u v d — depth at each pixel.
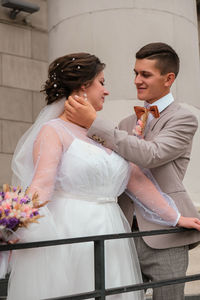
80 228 2.33
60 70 2.53
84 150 2.35
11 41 7.29
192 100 6.23
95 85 2.56
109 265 2.39
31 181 2.27
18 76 7.30
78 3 6.16
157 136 2.55
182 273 2.56
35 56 7.48
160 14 6.03
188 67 6.23
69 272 2.30
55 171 2.25
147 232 2.24
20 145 2.48
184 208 2.61
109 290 2.04
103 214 2.40
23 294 2.23
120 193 2.56
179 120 2.58
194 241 2.57
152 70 2.65
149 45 2.70
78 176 2.33
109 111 5.78
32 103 7.38
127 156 2.44
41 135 2.32
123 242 2.51
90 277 2.33
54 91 2.54
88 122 2.43
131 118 2.95
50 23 6.67
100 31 5.98
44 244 1.85
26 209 1.95
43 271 2.24
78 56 2.54
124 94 5.81
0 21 7.21
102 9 6.00
